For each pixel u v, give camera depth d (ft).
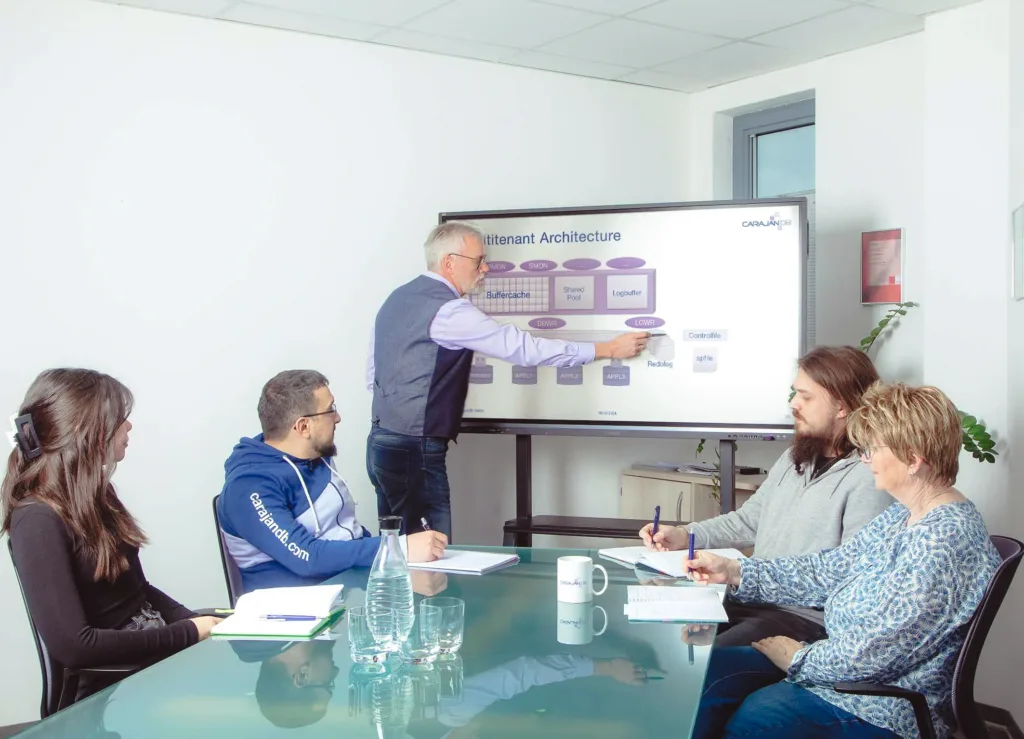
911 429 6.43
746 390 12.86
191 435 12.55
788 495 8.79
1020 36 11.01
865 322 13.96
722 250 12.89
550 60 14.34
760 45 13.64
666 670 5.53
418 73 13.89
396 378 11.88
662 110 15.89
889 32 13.10
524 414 13.53
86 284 11.88
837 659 6.43
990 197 11.78
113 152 11.99
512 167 14.66
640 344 12.76
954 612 6.18
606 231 13.24
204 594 12.71
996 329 11.72
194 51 12.42
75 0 11.71
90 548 6.97
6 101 11.37
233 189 12.71
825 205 14.38
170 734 4.61
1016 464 11.18
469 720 4.75
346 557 8.11
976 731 6.05
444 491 12.11
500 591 7.39
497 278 13.57
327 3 11.88
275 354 13.05
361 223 13.57
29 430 6.88
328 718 4.79
